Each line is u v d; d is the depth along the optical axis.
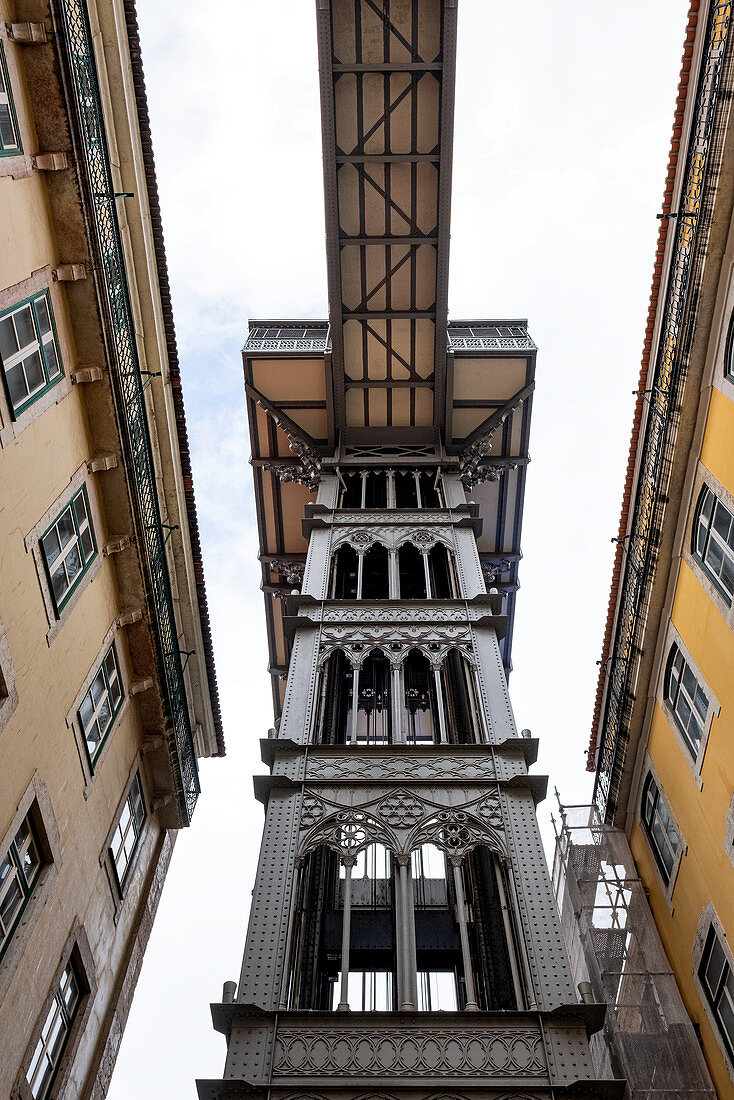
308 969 14.12
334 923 16.48
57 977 11.58
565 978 11.43
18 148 11.42
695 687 14.46
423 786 14.28
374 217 22.98
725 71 12.38
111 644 14.48
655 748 16.22
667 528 15.19
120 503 14.33
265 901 12.46
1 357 10.85
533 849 13.12
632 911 15.96
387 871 17.88
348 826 13.49
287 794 14.12
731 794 12.70
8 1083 9.95
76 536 13.20
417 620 18.31
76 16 12.31
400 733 15.66
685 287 13.91
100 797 13.71
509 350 24.73
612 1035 14.29
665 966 14.81
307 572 20.23
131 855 15.30
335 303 23.77
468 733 17.61
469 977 11.50
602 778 18.16
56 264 12.59
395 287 23.97
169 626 16.52
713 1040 13.09
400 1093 10.10
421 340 24.77
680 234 14.23
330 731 17.92
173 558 18.31
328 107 21.31
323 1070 10.34
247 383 25.25
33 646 11.46
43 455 12.01
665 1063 13.35
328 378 24.72
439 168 22.00
